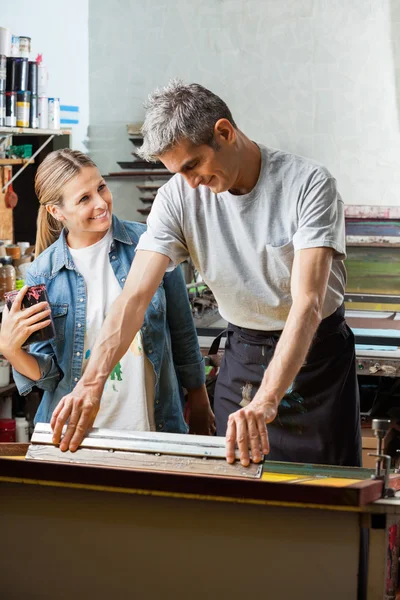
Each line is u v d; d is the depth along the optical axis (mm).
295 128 5641
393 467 3373
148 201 5805
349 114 5562
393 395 4055
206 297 4215
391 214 4613
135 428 2412
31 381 2402
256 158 2084
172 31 5684
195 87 1925
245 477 1537
